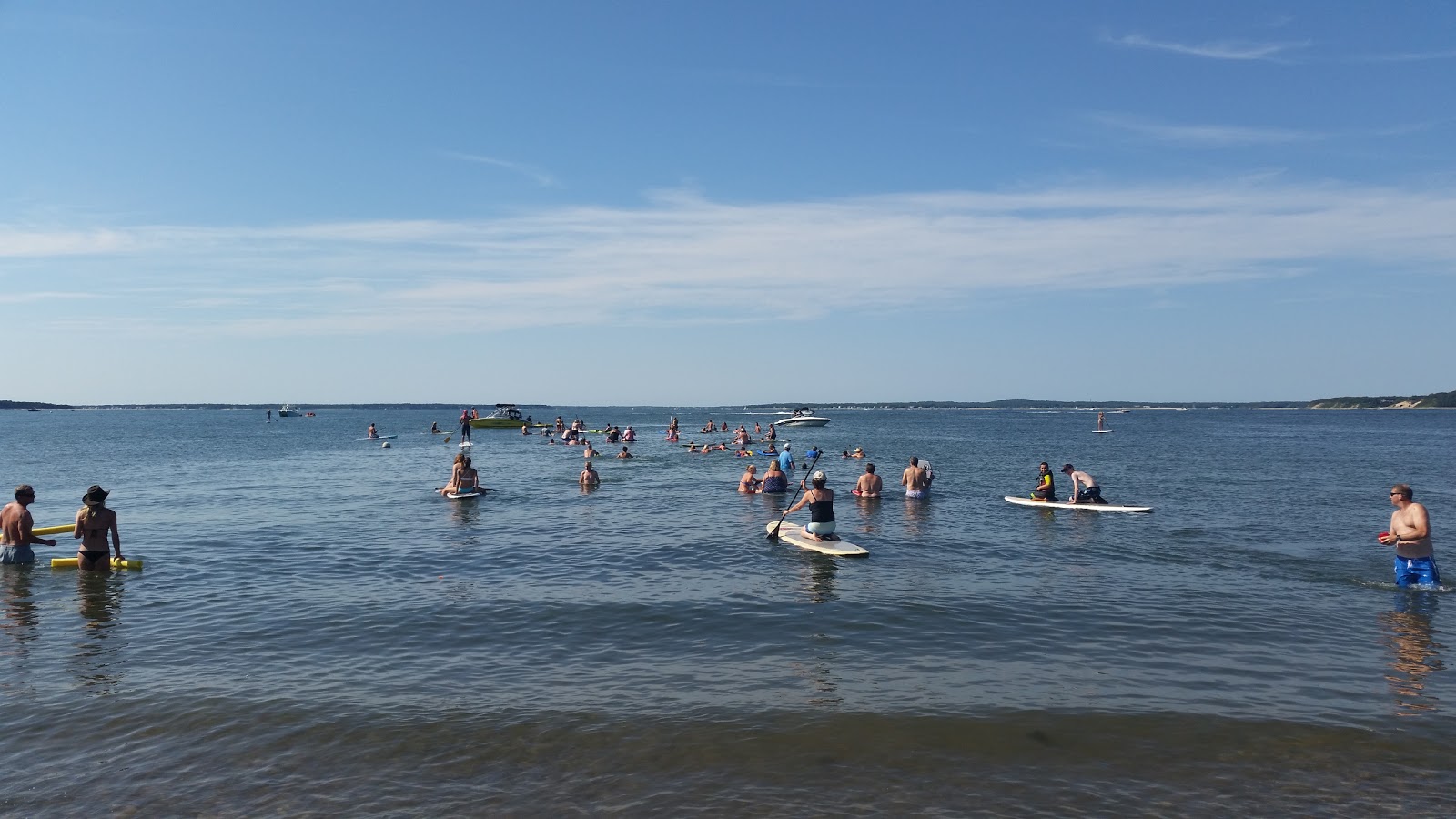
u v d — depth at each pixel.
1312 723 8.03
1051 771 7.05
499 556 16.44
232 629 11.25
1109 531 19.55
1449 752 7.41
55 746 7.51
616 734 7.78
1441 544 17.94
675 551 16.92
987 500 25.56
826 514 17.56
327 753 7.38
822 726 7.96
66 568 15.19
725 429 86.62
